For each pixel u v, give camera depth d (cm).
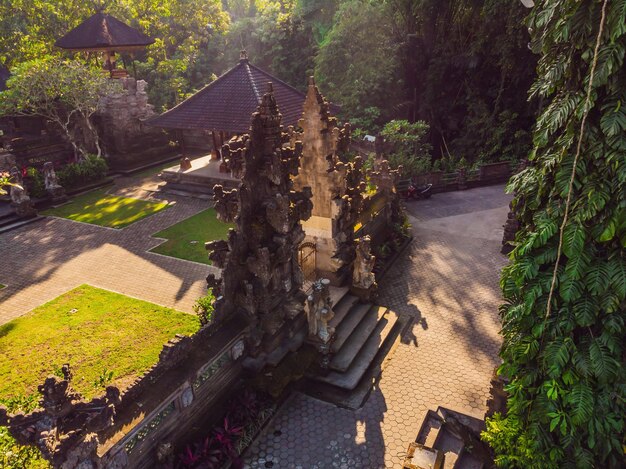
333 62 3819
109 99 3359
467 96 3722
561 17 721
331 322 1509
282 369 1282
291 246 1312
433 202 2838
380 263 1969
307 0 4556
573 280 776
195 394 1096
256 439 1163
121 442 872
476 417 1200
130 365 1355
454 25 3578
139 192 3022
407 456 1062
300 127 1584
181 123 2880
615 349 786
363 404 1270
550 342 827
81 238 2312
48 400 786
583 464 834
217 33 5084
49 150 3312
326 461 1105
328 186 1596
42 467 950
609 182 712
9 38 4309
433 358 1443
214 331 1166
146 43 3769
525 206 894
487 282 1877
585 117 697
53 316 1630
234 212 1208
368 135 3475
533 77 3425
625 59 669
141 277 1905
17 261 2070
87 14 4397
